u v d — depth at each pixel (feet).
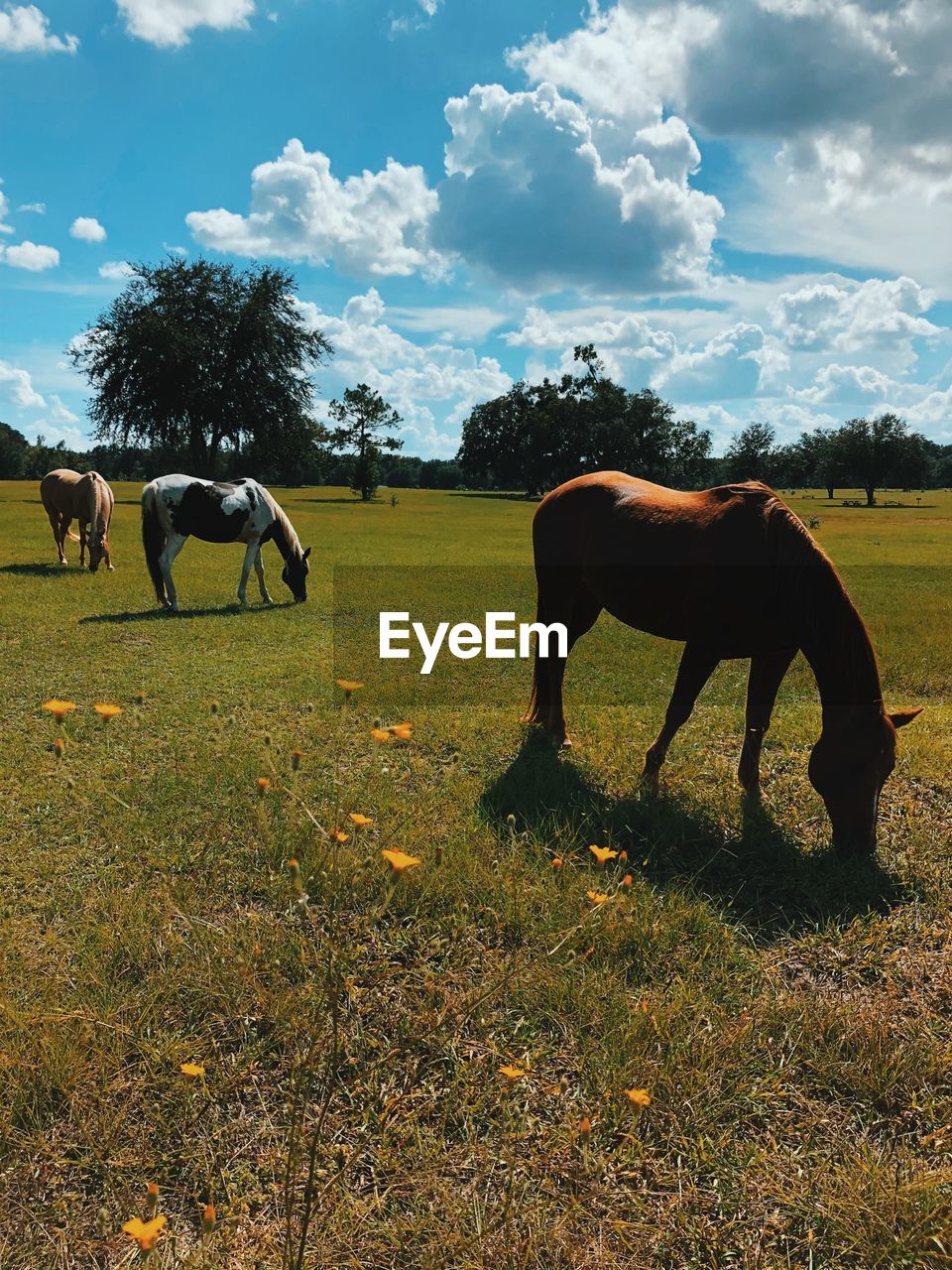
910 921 10.56
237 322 143.54
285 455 157.79
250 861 11.70
